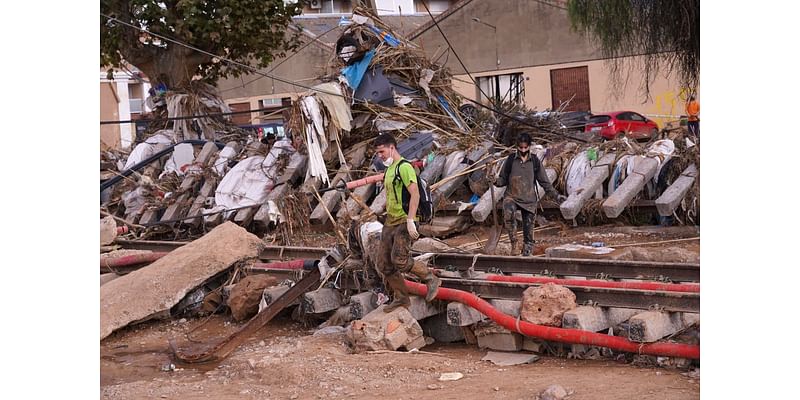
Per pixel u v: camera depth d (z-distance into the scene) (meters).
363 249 8.68
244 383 7.24
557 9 34.12
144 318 9.58
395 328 7.79
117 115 37.41
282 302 8.60
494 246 11.18
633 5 18.59
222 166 16.45
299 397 6.65
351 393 6.61
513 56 35.44
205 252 10.20
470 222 13.98
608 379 6.46
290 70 36.56
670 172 13.15
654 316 6.87
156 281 9.87
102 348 8.99
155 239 15.39
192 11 21.56
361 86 15.97
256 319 8.38
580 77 33.91
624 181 12.98
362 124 15.73
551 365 7.24
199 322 9.88
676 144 13.84
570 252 10.52
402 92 16.77
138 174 17.39
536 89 35.06
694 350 6.61
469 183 14.16
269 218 14.02
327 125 14.74
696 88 18.73
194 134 20.81
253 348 8.49
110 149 21.61
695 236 11.99
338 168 15.44
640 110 31.91
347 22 16.92
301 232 14.23
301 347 7.97
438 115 16.77
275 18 23.14
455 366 7.25
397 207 7.79
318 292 8.90
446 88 17.53
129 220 15.84
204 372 7.78
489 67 36.16
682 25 17.97
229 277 10.34
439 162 14.50
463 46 36.78
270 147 16.77
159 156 18.11
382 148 7.81
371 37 16.56
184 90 21.66
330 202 14.28
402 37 17.30
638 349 6.84
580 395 6.03
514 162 10.84
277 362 7.49
